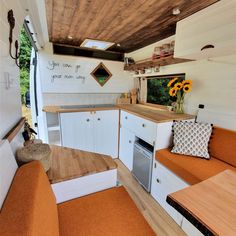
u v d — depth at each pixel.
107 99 3.35
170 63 2.34
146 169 2.07
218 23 1.35
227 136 1.66
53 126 2.76
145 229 1.01
